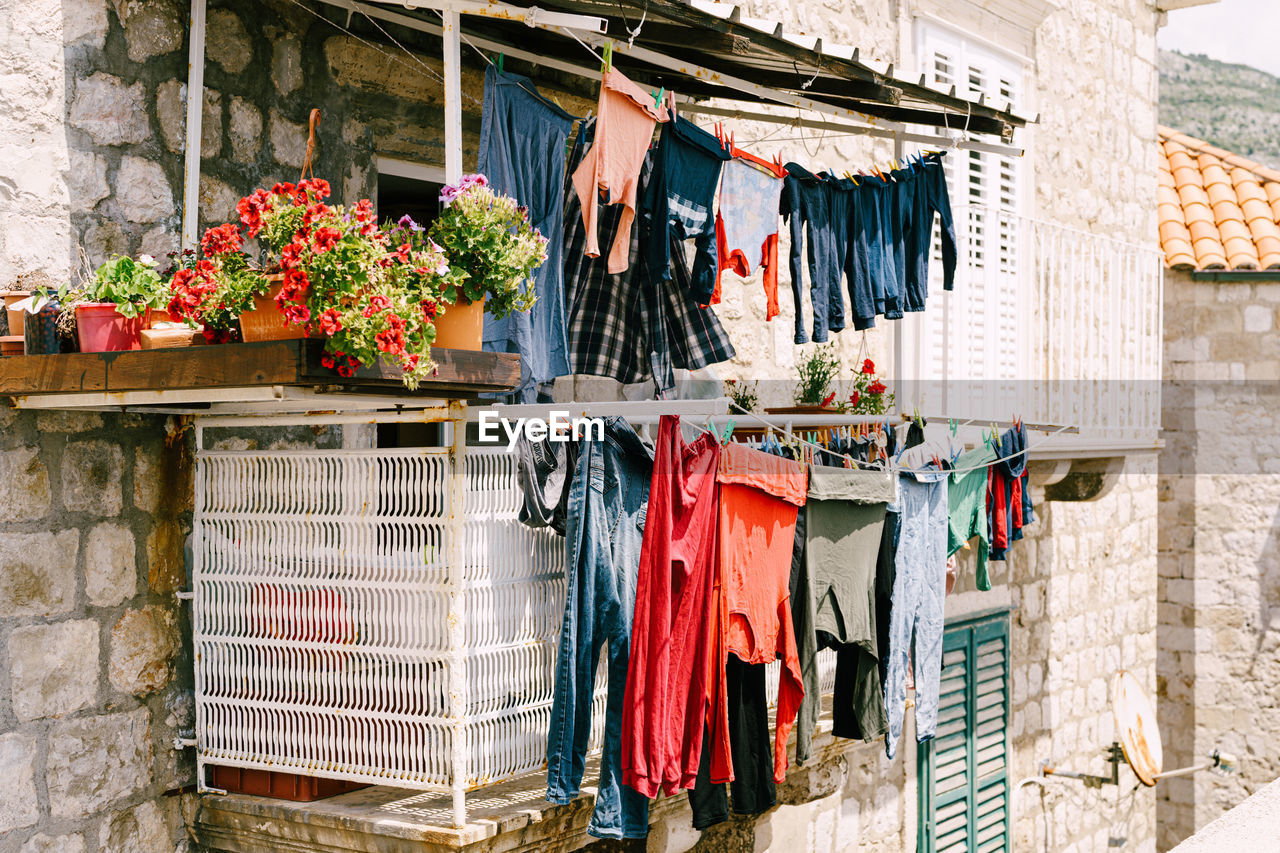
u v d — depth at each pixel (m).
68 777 3.49
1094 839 9.76
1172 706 12.02
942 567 5.09
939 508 5.06
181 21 3.88
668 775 3.72
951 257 5.35
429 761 3.39
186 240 3.79
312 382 2.81
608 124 3.62
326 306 2.81
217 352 2.93
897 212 5.12
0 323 3.43
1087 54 9.38
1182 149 12.91
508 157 3.68
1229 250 11.65
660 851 4.72
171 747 3.79
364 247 2.83
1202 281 11.76
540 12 3.34
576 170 3.67
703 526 3.86
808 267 4.73
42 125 3.50
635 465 3.81
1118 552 10.00
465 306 3.21
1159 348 9.03
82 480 3.56
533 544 3.65
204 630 3.80
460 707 3.33
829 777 5.32
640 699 3.65
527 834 3.54
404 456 3.44
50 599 3.47
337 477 3.56
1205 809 11.83
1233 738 11.76
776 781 4.24
